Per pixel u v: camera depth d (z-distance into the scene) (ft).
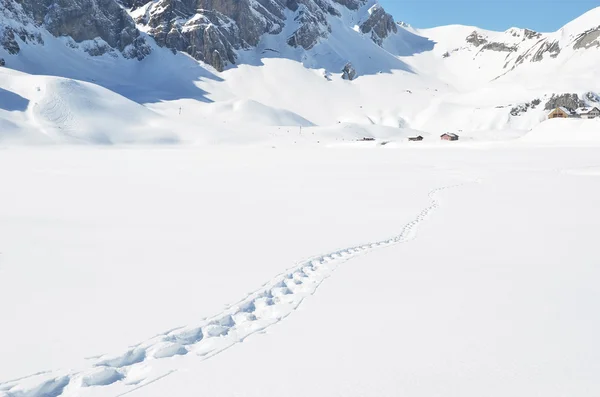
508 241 42.75
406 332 20.77
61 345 18.86
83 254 35.83
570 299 25.26
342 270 32.40
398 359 17.98
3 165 149.07
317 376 16.65
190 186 94.63
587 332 20.52
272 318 22.76
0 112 380.58
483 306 24.25
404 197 78.95
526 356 18.12
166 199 74.13
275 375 16.78
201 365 17.69
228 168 150.61
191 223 52.26
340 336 20.40
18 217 53.98
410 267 33.17
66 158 202.59
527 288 27.43
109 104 458.09
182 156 234.79
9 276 29.12
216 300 24.90
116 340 19.45
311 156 239.30
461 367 17.22
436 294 26.48
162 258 34.83
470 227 50.75
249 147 391.04
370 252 38.58
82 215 56.85
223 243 41.16
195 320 21.93
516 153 224.33
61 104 417.08
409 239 44.98
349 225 52.06
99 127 406.41
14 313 22.48
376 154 253.44
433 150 281.74
